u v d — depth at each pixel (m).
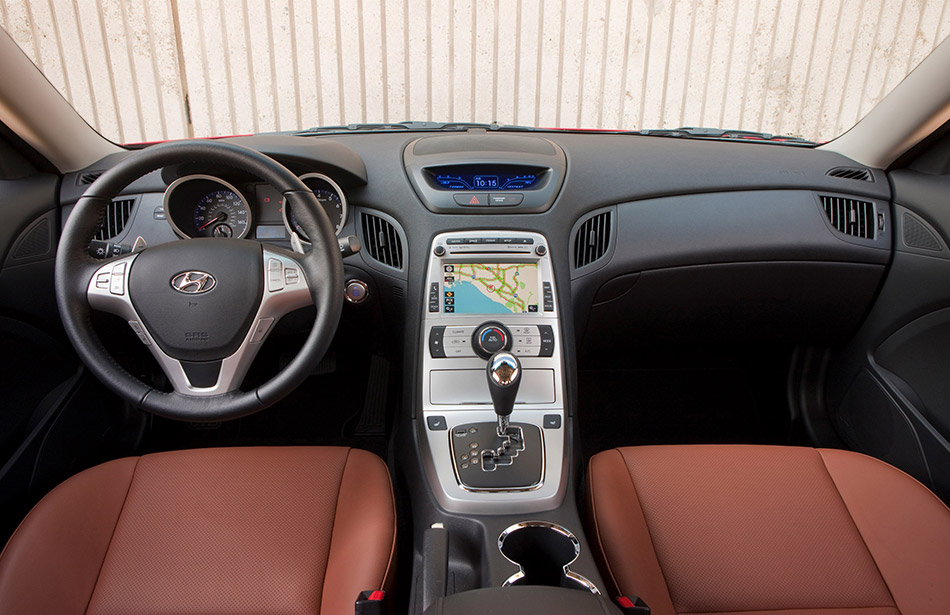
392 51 3.82
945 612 0.84
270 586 0.88
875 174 1.46
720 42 3.92
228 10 3.65
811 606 0.87
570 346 1.28
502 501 1.07
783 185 1.45
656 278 1.45
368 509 0.99
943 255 1.32
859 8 3.89
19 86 1.19
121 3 3.56
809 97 4.11
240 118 3.87
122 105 3.75
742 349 1.87
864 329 1.56
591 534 1.04
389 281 1.35
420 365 1.24
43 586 0.85
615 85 3.97
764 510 1.03
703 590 0.89
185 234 1.34
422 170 1.33
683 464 1.12
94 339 0.97
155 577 0.89
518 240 1.30
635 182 1.41
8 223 1.25
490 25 3.79
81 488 1.01
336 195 1.36
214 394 0.98
